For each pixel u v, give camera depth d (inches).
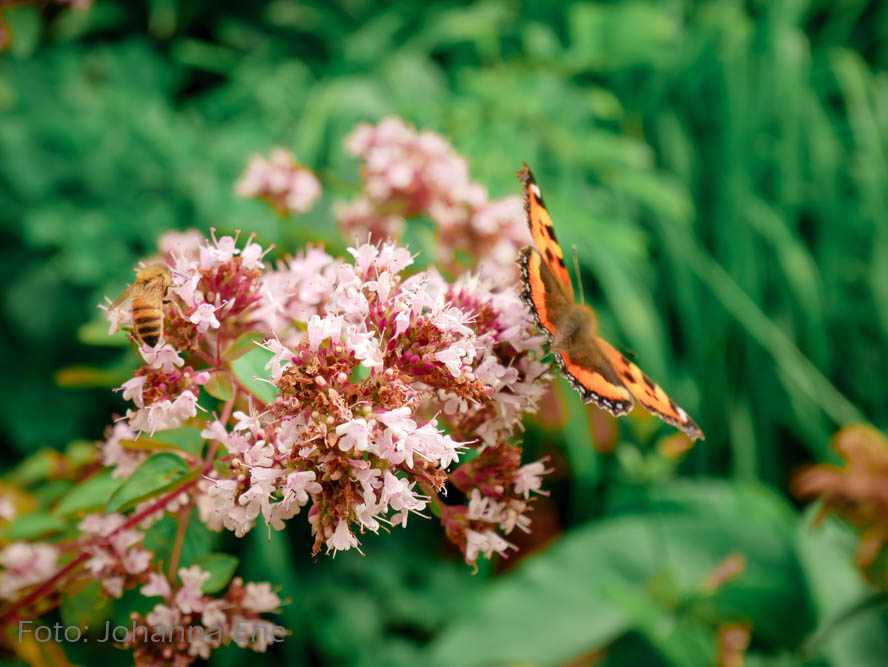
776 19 23.2
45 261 18.3
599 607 15.7
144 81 22.9
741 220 21.9
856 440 13.8
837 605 14.7
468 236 13.6
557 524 20.8
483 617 15.7
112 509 10.2
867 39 25.8
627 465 15.1
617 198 21.5
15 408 17.7
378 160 13.6
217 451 10.6
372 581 17.9
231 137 20.9
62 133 18.8
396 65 23.0
